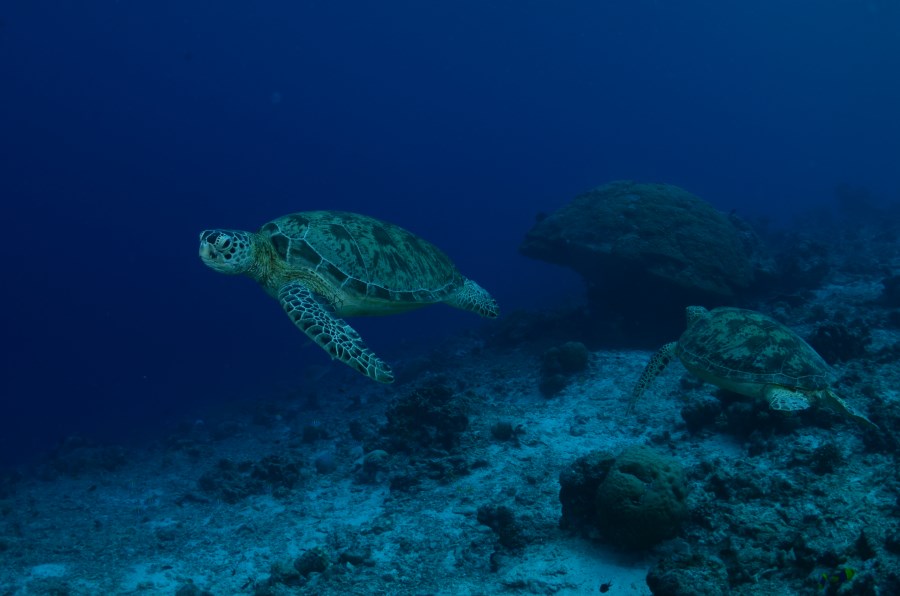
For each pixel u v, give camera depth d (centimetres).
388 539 291
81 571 322
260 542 321
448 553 272
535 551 254
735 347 271
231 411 707
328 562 279
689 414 322
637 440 333
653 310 488
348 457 406
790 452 276
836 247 810
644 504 235
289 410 611
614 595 226
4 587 316
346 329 248
